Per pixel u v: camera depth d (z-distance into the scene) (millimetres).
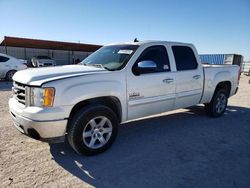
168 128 5336
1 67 13359
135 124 5613
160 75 4641
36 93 3373
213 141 4586
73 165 3477
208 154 3969
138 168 3434
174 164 3578
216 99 6215
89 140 3777
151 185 3004
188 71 5258
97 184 3006
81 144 3615
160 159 3736
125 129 5223
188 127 5441
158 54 4766
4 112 6391
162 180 3125
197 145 4359
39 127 3297
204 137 4797
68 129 3607
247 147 4316
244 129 5391
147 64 4246
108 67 4270
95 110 3684
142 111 4449
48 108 3318
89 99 3785
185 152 4031
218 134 5004
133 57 4301
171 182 3082
